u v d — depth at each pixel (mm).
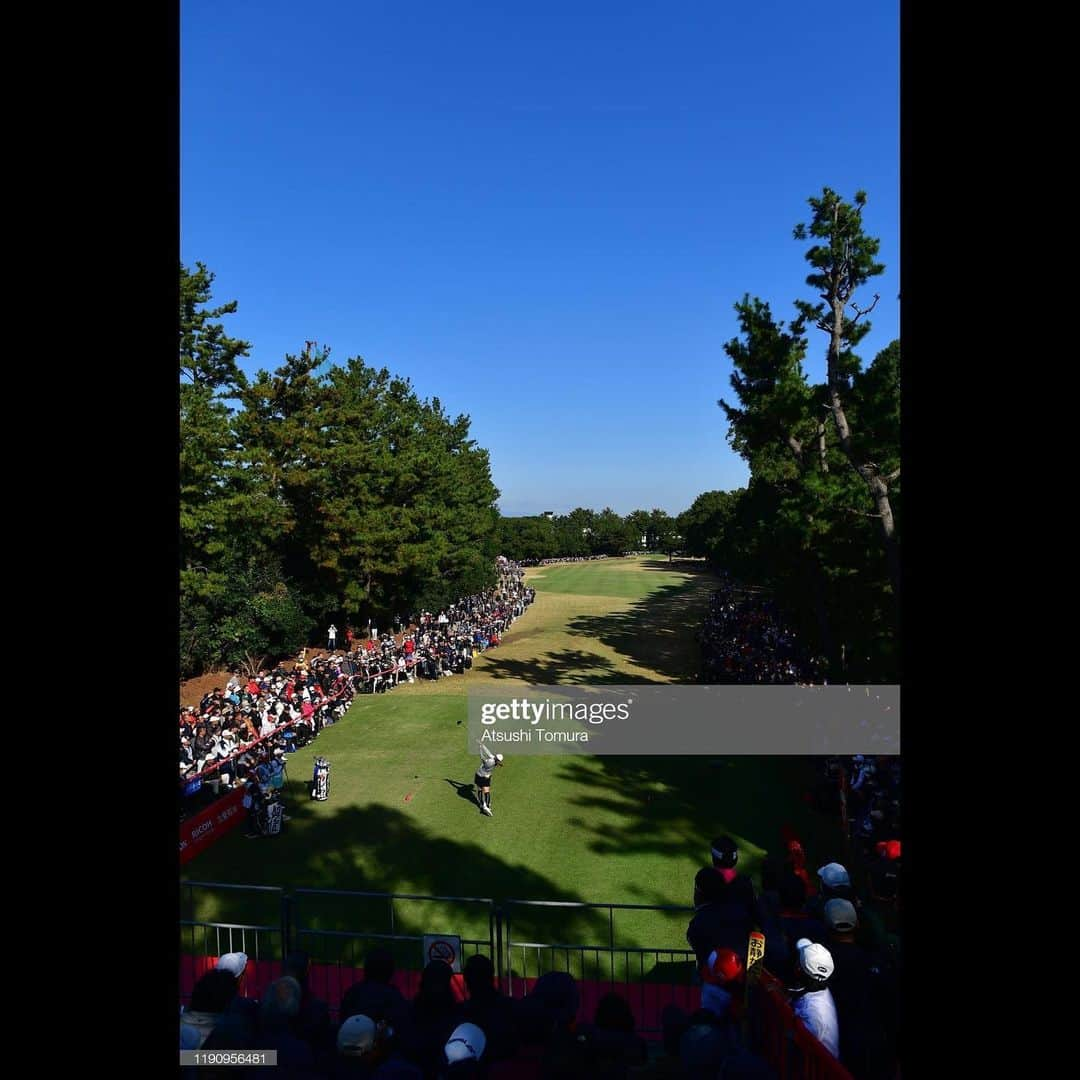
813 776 19984
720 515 84438
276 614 35156
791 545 19047
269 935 12031
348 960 11141
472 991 5723
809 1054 4398
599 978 10297
